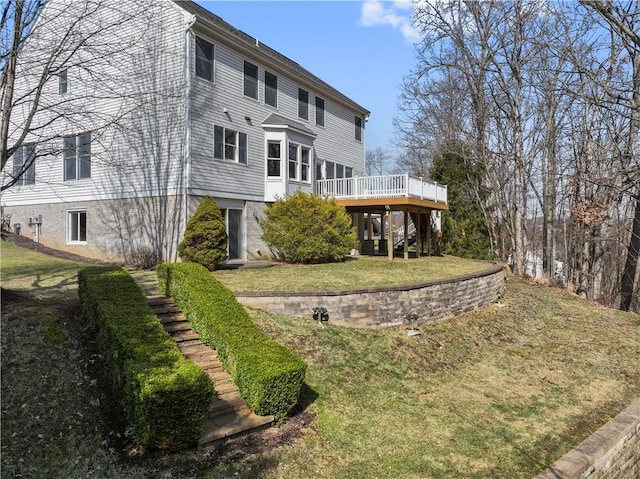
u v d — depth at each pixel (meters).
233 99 15.80
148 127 14.65
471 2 21.86
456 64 23.28
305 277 12.01
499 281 15.46
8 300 7.45
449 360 9.26
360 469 5.11
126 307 6.34
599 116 19.05
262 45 21.02
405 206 17.11
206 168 14.55
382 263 16.09
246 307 9.01
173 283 8.07
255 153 16.80
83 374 5.62
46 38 9.38
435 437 6.07
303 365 5.94
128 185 15.18
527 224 29.50
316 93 20.91
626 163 15.70
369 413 6.53
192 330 7.33
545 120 21.31
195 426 4.87
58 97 15.18
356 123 24.75
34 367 5.54
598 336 12.32
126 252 15.22
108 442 4.82
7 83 7.03
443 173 23.33
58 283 9.83
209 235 13.16
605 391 8.38
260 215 16.97
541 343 11.38
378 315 10.02
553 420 6.95
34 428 4.79
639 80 11.55
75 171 16.66
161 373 4.88
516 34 20.86
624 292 19.06
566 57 15.05
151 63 14.47
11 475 4.22
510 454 5.78
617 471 6.25
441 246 22.31
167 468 4.61
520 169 22.41
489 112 23.50
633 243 18.84
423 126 28.25
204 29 14.34
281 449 5.24
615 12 11.65
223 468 4.71
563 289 19.23
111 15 13.68
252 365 5.73
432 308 11.23
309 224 15.23
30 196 18.23
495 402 7.48
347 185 18.23
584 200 19.56
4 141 7.02
